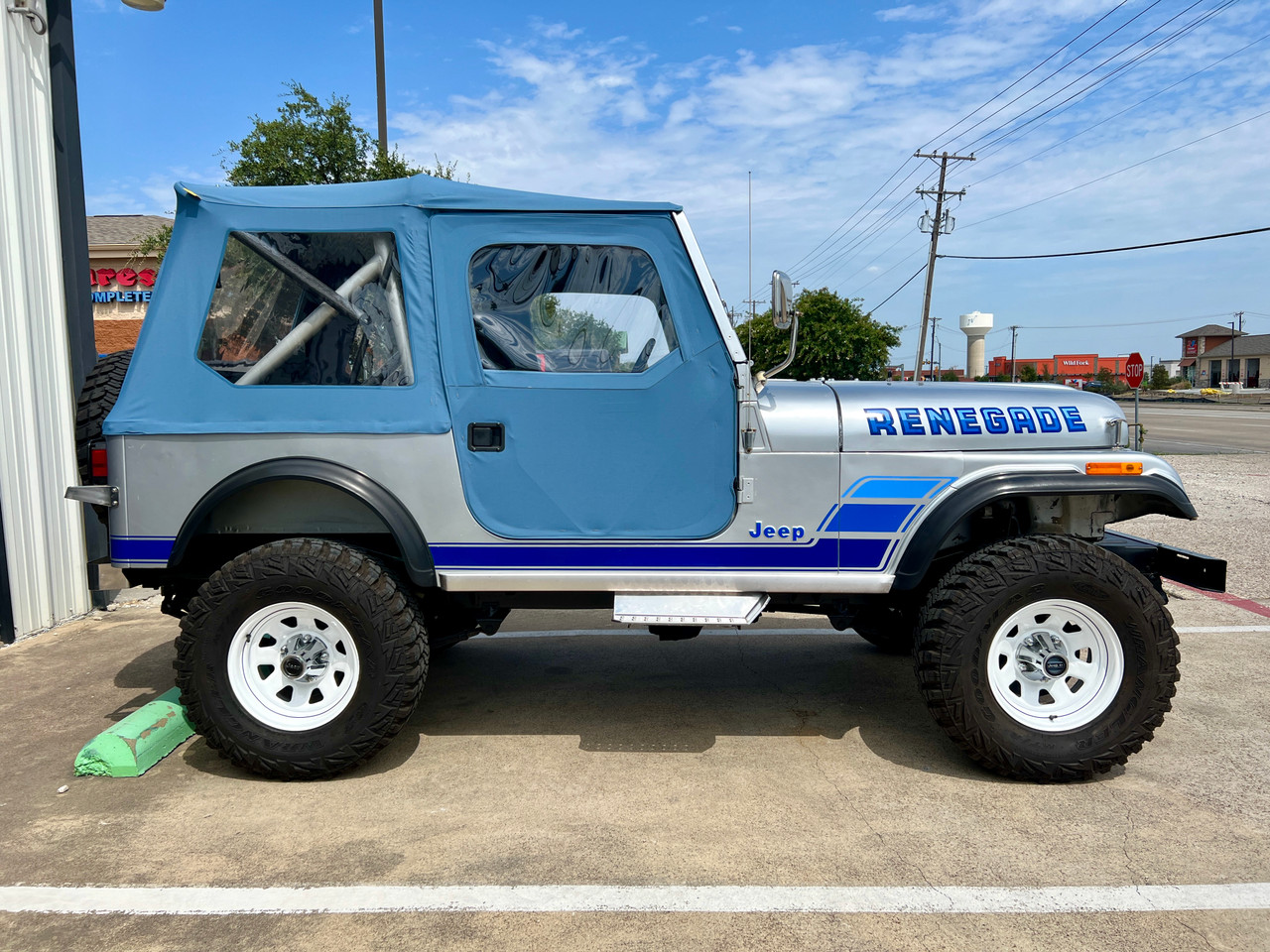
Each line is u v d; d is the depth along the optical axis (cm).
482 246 321
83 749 319
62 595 535
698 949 218
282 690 321
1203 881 248
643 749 345
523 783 313
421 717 381
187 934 225
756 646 495
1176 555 339
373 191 322
